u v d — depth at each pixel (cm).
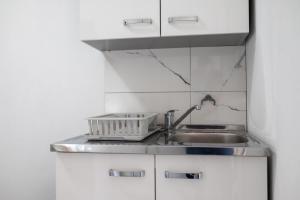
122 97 181
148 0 143
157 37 144
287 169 94
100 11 146
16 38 193
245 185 113
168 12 141
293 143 89
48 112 190
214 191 115
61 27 188
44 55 190
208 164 116
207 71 173
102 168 124
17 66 193
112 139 135
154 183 120
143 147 119
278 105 103
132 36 144
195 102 174
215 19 138
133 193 121
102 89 184
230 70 171
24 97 192
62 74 188
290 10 90
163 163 119
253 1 141
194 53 174
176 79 176
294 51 87
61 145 125
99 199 124
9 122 194
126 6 145
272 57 108
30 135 192
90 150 122
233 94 170
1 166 195
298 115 85
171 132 162
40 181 191
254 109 143
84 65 186
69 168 126
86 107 186
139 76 179
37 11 190
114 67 182
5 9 194
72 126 188
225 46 171
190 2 140
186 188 117
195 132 162
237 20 137
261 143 120
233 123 170
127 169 122
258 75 132
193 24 140
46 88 190
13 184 194
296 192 87
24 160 192
